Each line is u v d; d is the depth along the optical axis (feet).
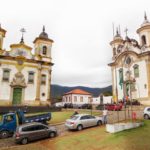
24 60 114.93
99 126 57.52
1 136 51.67
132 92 118.73
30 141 46.03
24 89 111.96
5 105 104.27
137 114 75.72
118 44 147.13
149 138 38.75
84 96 218.59
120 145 36.11
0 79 106.63
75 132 52.60
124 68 129.59
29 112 97.30
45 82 120.98
